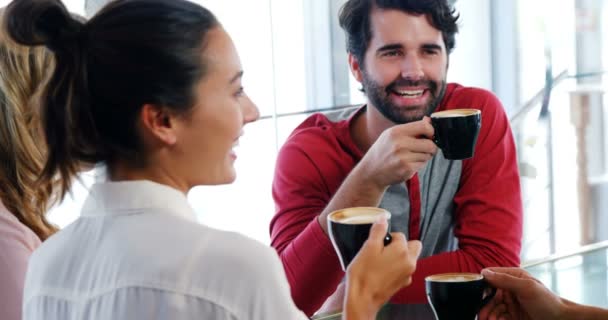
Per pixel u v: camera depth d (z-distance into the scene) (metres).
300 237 1.57
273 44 3.23
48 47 0.90
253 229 3.33
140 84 0.88
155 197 0.91
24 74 1.42
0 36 1.41
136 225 0.90
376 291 1.01
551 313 1.21
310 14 3.25
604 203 3.57
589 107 3.55
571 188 3.55
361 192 1.52
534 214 3.53
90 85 0.89
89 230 0.94
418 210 1.76
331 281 1.56
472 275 1.17
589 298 1.44
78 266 0.92
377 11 1.70
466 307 1.13
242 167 3.29
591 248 1.73
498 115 1.84
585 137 3.54
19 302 1.40
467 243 1.71
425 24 1.69
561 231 3.56
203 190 3.29
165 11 0.89
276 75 3.25
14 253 1.41
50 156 0.94
